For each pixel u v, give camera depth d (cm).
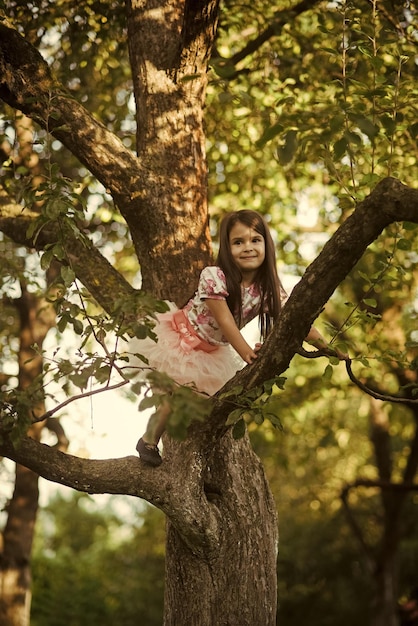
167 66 489
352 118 333
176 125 482
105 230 947
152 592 1970
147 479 416
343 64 428
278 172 900
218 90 728
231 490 446
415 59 631
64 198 376
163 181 473
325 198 941
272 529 458
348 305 413
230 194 920
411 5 638
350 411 1634
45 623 1884
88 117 464
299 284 375
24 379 934
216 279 422
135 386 329
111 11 695
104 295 474
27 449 410
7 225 538
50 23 705
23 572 959
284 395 1171
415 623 1447
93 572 2125
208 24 469
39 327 941
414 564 1692
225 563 440
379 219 353
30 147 722
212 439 420
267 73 760
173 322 438
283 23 732
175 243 468
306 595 1828
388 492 1350
